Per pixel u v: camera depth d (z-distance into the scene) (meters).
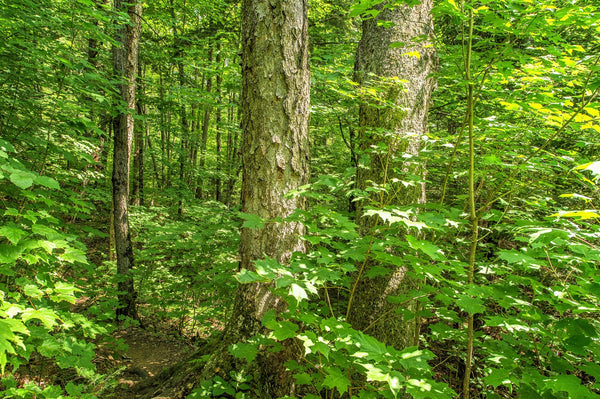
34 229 1.61
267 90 2.33
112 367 3.52
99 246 8.34
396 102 2.98
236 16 7.11
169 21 5.82
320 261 1.58
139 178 10.73
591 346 1.35
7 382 1.70
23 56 3.00
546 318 1.62
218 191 12.14
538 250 1.61
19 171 1.46
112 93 3.58
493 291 1.67
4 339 1.05
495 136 2.60
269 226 2.34
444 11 1.86
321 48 4.79
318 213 1.78
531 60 1.97
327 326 1.35
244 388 2.11
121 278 4.44
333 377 1.28
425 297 1.98
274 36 2.31
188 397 2.09
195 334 4.89
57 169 3.41
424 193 3.03
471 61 2.29
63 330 2.62
